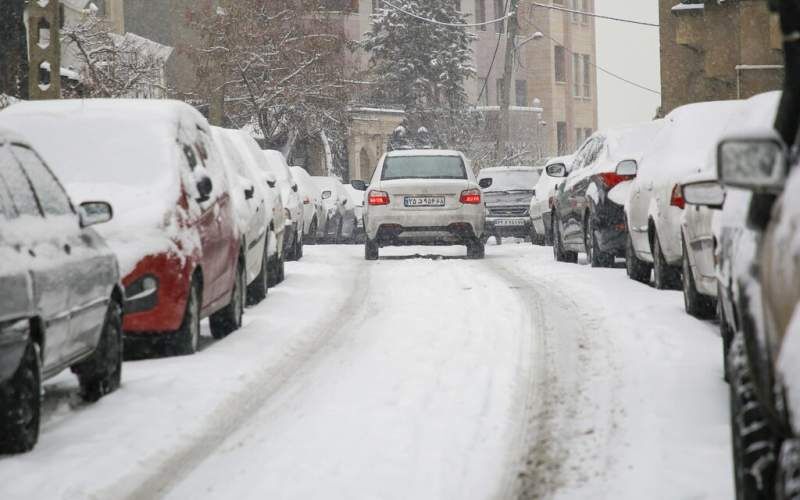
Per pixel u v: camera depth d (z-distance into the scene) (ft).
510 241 188.44
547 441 36.42
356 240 207.51
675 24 151.53
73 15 187.62
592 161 93.50
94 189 52.70
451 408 41.24
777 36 126.21
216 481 33.22
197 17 204.54
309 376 48.73
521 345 53.98
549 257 111.34
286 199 109.81
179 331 52.39
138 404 43.21
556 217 103.40
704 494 29.84
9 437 35.73
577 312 64.18
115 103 57.06
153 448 36.99
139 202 52.03
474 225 108.37
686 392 41.68
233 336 59.93
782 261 20.26
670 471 32.12
